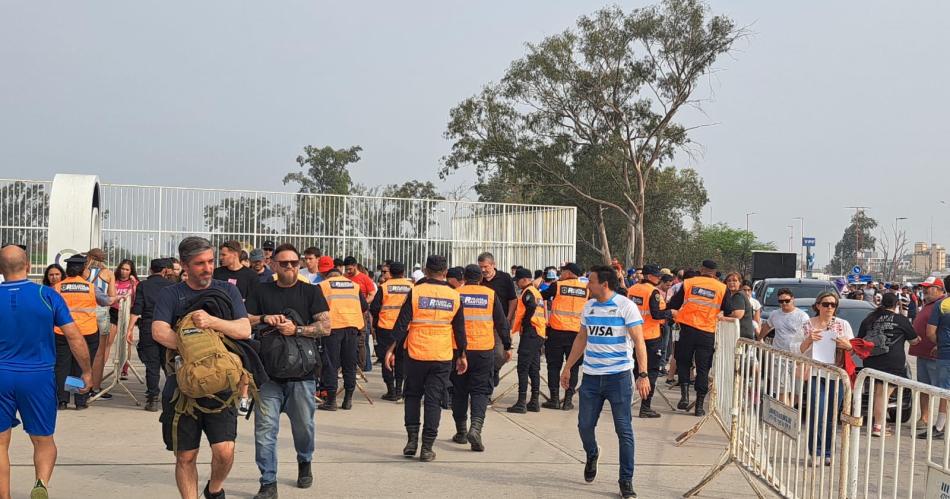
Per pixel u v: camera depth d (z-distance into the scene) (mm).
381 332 12094
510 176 47656
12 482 6977
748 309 12125
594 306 7297
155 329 5469
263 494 6488
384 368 12227
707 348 11742
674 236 61438
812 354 9453
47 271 11039
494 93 45469
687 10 40781
